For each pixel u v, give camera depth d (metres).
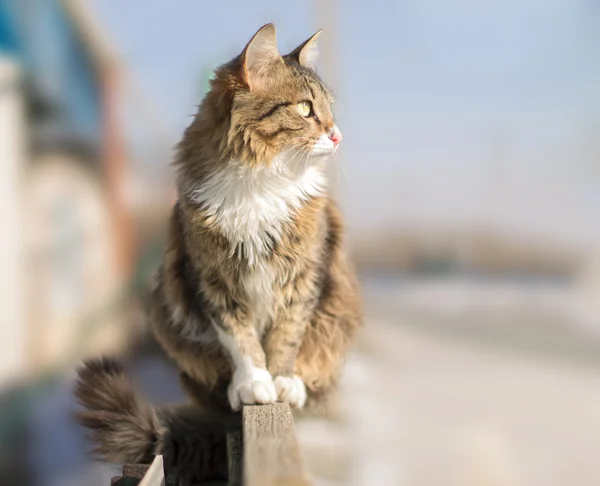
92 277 2.59
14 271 1.91
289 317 1.05
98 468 1.71
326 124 1.07
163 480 0.81
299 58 1.16
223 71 1.07
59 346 2.27
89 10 2.37
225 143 1.02
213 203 1.01
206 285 1.02
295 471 0.64
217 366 1.08
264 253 1.02
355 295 1.16
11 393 1.86
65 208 2.41
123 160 3.14
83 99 2.56
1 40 1.89
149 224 3.29
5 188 1.89
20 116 1.98
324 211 1.08
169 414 1.02
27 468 1.82
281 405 0.90
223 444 0.98
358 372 2.43
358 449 1.70
